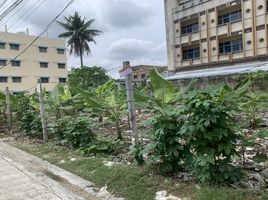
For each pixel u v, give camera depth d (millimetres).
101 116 10617
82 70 41062
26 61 53875
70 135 8273
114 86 11289
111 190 5121
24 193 5465
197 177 4738
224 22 31375
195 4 33500
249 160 5828
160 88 6793
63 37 50844
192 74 31859
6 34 51438
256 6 28125
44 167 7000
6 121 13914
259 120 8297
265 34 27562
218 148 4465
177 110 4871
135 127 6305
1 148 9625
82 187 5453
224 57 31078
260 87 17922
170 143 5062
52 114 12289
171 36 36344
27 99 12281
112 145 7633
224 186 4438
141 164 5949
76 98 12172
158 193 4719
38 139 10469
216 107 4441
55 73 57719
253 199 4004
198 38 33406
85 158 7074
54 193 5340
